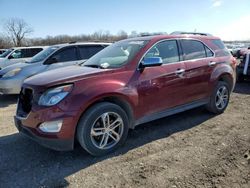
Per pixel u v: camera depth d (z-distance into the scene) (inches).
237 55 492.4
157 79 168.2
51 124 133.4
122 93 150.5
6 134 187.0
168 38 185.3
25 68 309.4
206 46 209.8
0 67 442.6
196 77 193.9
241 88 338.3
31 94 144.9
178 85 181.6
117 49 184.7
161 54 177.5
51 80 141.7
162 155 146.5
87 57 327.9
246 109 234.8
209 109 216.2
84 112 139.9
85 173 130.5
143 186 117.3
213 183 117.7
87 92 138.9
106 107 145.2
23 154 153.1
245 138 166.6
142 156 146.2
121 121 153.3
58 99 134.3
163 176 124.7
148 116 168.9
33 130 138.2
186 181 119.9
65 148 137.9
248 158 139.5
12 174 131.2
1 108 271.3
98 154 146.8
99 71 151.2
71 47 322.3
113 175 127.6
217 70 210.1
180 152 149.5
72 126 135.7
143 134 178.2
